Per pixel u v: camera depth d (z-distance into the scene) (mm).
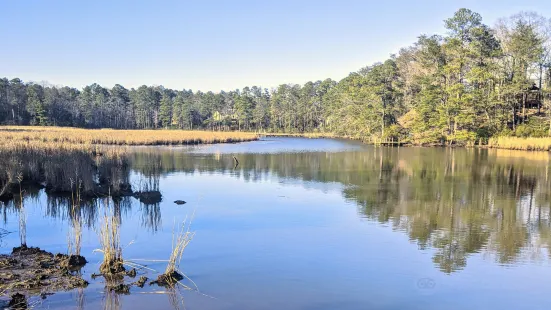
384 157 40406
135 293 8531
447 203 18734
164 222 14719
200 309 7996
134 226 14102
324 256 11375
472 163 34688
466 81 59375
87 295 8289
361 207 17781
